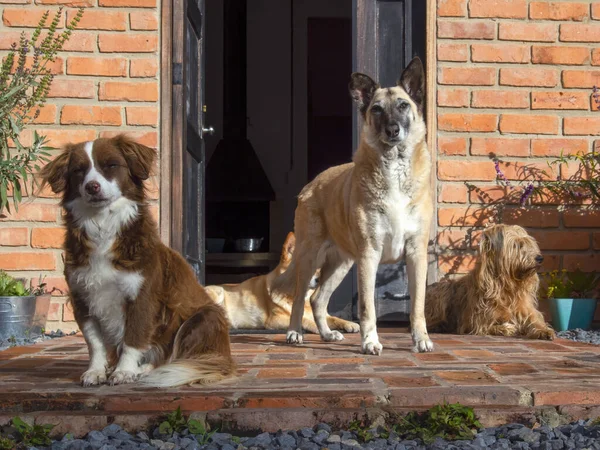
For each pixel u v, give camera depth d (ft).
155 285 10.31
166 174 18.44
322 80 38.52
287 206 37.81
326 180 16.22
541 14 19.33
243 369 11.46
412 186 14.05
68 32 16.84
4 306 16.30
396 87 14.42
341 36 38.42
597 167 19.33
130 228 10.16
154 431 8.45
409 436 8.40
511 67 19.27
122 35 18.57
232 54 36.86
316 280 19.57
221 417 8.71
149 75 18.54
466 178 19.15
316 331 19.44
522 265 17.08
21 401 9.11
